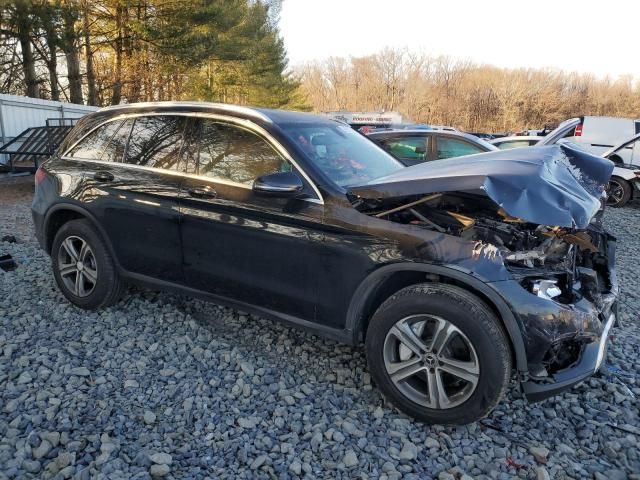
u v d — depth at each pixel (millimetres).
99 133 4266
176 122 3832
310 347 3736
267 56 37750
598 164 3570
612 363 3629
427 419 2840
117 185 3932
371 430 2824
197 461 2529
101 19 20391
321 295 3141
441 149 8805
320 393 3166
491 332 2615
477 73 87688
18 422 2744
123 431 2730
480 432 2830
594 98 80375
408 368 2871
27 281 4898
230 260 3459
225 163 3525
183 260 3688
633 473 2537
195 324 3965
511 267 2717
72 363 3395
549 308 2617
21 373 3234
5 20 14883
